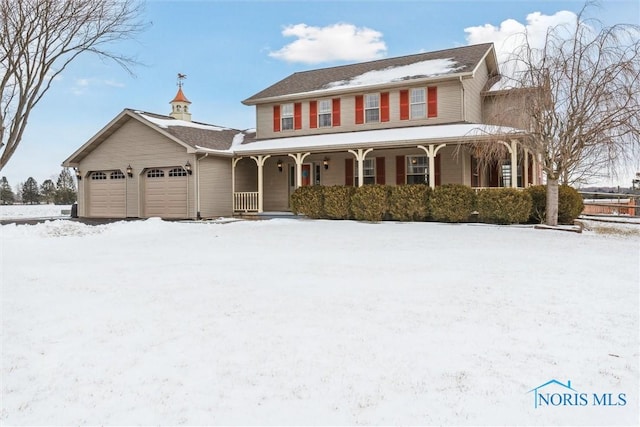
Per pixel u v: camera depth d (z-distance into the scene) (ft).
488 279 20.27
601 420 8.41
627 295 17.38
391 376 10.17
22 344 12.37
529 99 42.37
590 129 40.68
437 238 36.32
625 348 11.90
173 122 66.54
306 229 44.04
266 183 68.33
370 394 9.35
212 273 21.95
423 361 10.98
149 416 8.59
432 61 62.28
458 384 9.78
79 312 15.31
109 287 19.02
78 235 40.04
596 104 40.16
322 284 19.31
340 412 8.66
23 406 9.04
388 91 59.62
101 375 10.39
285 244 33.40
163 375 10.34
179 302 16.47
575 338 12.62
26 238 37.65
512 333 13.00
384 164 60.64
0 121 45.37
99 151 67.10
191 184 59.47
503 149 45.65
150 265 24.45
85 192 68.74
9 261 26.09
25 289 18.72
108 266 24.18
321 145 55.72
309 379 10.04
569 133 41.81
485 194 47.42
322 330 13.25
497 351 11.64
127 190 64.95
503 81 45.42
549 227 42.39
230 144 66.95
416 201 50.75
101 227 44.47
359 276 21.03
